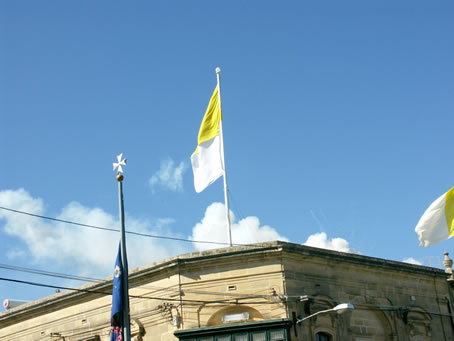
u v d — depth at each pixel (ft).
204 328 103.24
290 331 101.81
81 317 121.80
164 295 109.19
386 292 118.62
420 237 92.58
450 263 131.34
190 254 108.27
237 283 105.91
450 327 126.41
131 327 112.37
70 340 121.90
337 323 108.78
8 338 133.49
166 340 107.34
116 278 87.10
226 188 114.83
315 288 108.37
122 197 88.28
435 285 127.65
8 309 138.62
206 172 116.98
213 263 107.55
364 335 112.47
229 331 102.58
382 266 118.42
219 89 119.96
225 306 105.40
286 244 106.42
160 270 110.01
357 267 115.44
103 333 117.50
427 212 92.07
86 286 121.80
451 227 91.76
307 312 104.94
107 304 118.62
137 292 113.39
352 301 112.78
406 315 118.93
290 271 106.22
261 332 101.91
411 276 123.65
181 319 106.01
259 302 104.27
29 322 130.82
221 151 116.88
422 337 120.37
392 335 116.16
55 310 126.82
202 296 106.32
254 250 106.22
